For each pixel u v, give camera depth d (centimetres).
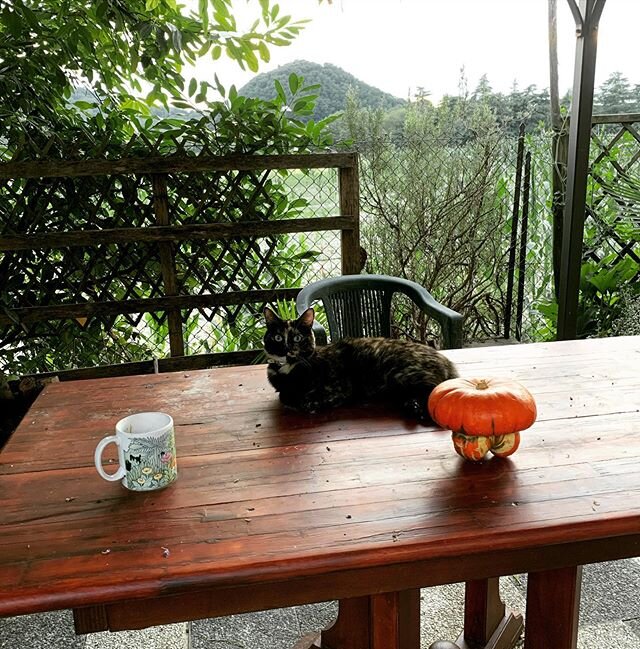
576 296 334
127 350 383
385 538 94
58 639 179
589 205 411
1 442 285
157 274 376
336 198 373
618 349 187
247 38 366
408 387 146
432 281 416
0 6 328
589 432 130
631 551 107
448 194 409
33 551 93
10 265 346
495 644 164
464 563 100
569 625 121
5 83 331
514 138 410
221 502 106
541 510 101
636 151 410
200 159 336
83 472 119
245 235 349
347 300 277
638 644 171
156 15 357
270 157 340
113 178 344
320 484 112
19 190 349
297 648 162
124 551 93
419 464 118
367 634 135
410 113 404
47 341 366
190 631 182
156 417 117
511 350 188
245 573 88
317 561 90
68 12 351
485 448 114
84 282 354
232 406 151
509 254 430
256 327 387
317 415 144
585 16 292
